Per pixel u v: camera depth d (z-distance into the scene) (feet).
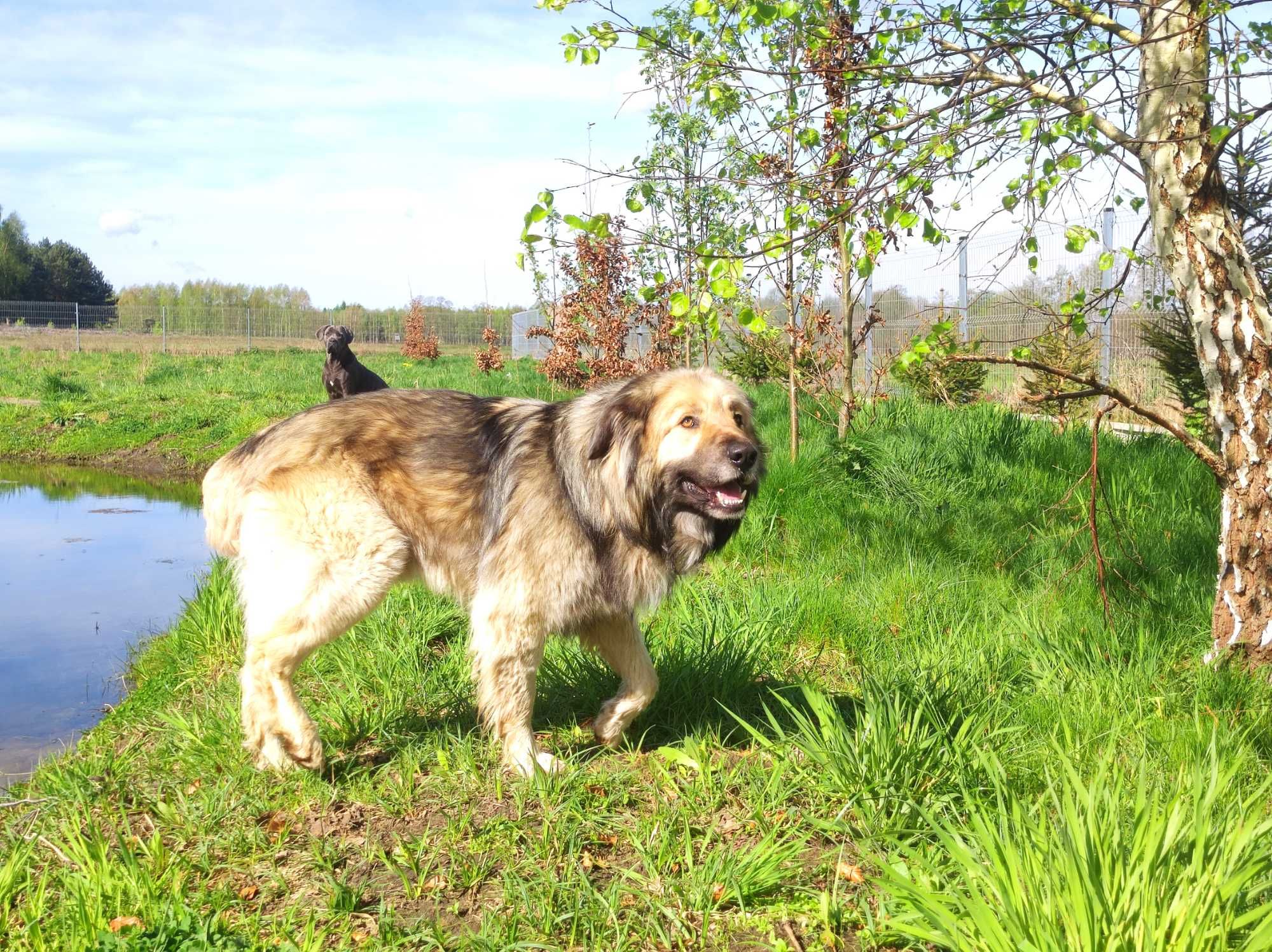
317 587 7.37
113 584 14.79
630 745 7.95
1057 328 9.39
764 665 9.16
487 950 5.60
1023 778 6.99
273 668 7.41
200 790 7.37
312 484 7.41
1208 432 16.56
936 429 16.10
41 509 21.18
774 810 6.78
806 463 14.89
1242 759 6.32
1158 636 9.45
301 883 6.30
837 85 8.49
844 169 7.61
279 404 33.37
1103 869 5.00
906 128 7.72
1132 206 9.84
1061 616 10.01
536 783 7.12
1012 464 15.03
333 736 8.03
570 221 7.07
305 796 7.20
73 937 5.56
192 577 15.17
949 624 10.27
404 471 7.61
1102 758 6.97
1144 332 20.18
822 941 5.70
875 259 7.68
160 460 28.14
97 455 29.14
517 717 7.45
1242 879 4.90
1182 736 7.52
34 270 146.10
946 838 5.67
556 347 28.14
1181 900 4.85
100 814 7.18
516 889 6.05
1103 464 14.44
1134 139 7.70
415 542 7.73
